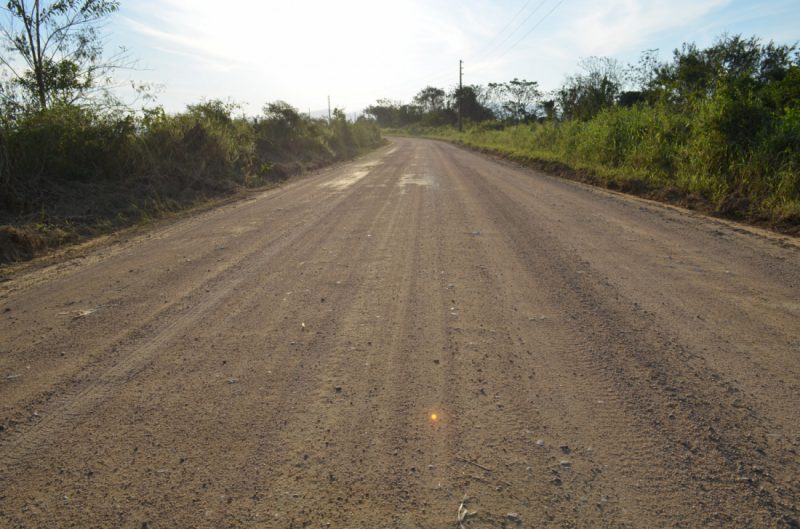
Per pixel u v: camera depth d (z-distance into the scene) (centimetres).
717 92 1169
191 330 436
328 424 294
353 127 4031
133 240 830
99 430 296
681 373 337
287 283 552
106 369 371
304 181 1653
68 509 234
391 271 581
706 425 280
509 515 221
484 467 253
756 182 909
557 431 279
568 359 361
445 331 416
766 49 1977
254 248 714
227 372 359
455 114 8575
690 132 1312
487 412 300
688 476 241
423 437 279
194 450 274
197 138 1552
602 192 1180
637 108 1750
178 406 318
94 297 535
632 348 374
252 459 265
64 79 1255
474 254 643
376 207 1012
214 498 238
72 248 796
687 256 614
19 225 841
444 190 1238
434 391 326
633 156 1364
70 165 1111
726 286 503
